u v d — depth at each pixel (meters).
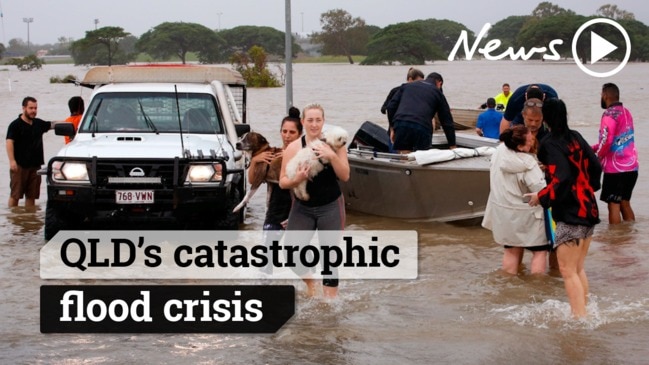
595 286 8.34
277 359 6.38
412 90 11.65
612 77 81.62
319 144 7.39
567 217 7.18
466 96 47.62
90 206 9.69
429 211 11.12
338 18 194.88
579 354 6.46
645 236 10.54
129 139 10.52
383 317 7.41
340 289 8.29
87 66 155.62
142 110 11.02
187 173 9.79
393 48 157.12
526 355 6.45
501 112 16.28
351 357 6.43
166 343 6.76
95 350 6.57
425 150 11.34
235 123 11.88
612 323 7.16
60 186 9.72
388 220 11.57
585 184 7.16
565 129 7.14
